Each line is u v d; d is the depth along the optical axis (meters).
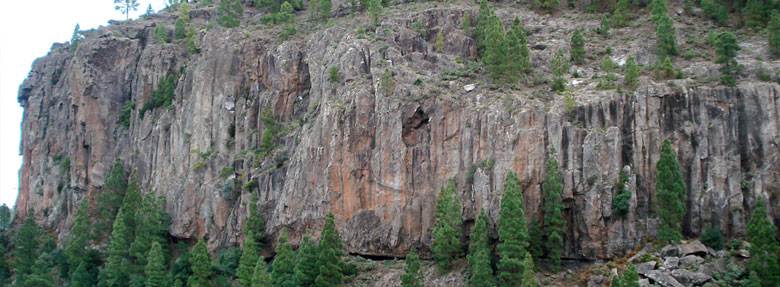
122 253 123.81
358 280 103.12
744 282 88.31
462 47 124.44
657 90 102.62
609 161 99.00
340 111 113.06
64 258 138.38
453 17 130.88
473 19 130.62
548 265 97.62
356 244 108.12
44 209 163.25
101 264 133.50
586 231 97.88
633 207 97.12
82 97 158.62
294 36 143.50
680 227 96.75
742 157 99.19
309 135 118.56
